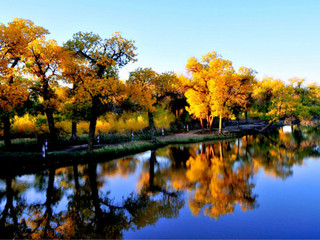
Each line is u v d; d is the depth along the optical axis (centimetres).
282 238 559
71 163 1473
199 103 3111
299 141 2550
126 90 1725
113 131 2842
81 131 2575
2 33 1345
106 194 915
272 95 4253
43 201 834
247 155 1778
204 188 987
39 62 1602
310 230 598
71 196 889
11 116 1579
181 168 1372
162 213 721
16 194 909
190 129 3944
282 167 1367
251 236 570
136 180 1120
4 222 661
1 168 1222
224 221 657
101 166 1416
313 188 959
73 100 1816
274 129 4266
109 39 1638
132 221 667
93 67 1709
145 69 2152
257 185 1016
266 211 730
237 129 3788
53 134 1759
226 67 2900
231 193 911
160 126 3303
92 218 687
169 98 3381
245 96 3095
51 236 576
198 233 587
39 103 1645
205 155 1803
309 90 5084
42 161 1365
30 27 1531
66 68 1616
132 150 1916
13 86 1312
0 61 1356
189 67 3089
